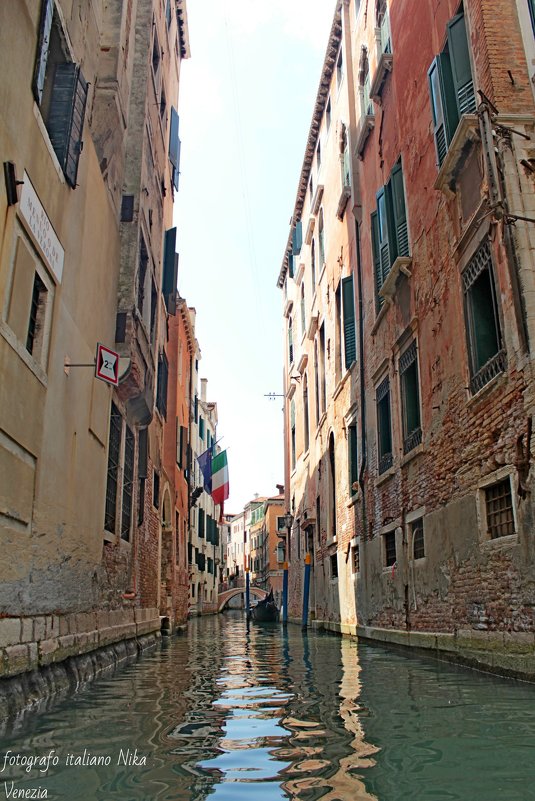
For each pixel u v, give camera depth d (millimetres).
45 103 6711
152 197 12734
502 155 6879
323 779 2807
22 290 5402
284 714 4414
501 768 2967
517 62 7258
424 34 10094
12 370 5160
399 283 11203
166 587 18953
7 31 4961
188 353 26859
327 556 18094
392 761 3102
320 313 20328
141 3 11906
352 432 15633
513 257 6598
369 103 14320
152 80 12555
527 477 6230
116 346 9711
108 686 6105
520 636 6277
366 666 7902
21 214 5316
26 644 5367
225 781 2783
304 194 24453
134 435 11828
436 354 9188
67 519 6883
